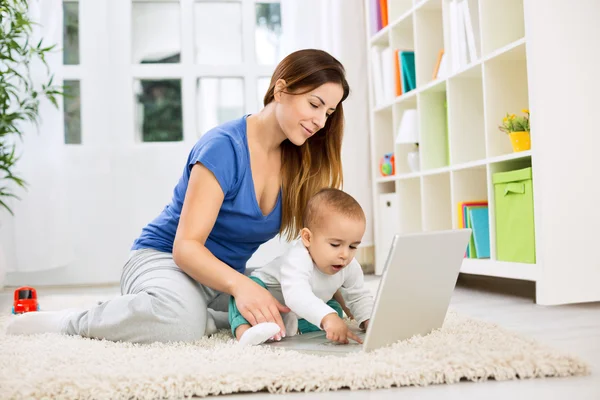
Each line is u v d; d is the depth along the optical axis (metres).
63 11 3.14
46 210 2.92
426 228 2.74
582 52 1.99
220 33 3.36
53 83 2.97
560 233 1.95
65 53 3.14
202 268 1.34
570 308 1.86
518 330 1.50
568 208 1.96
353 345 1.24
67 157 3.06
